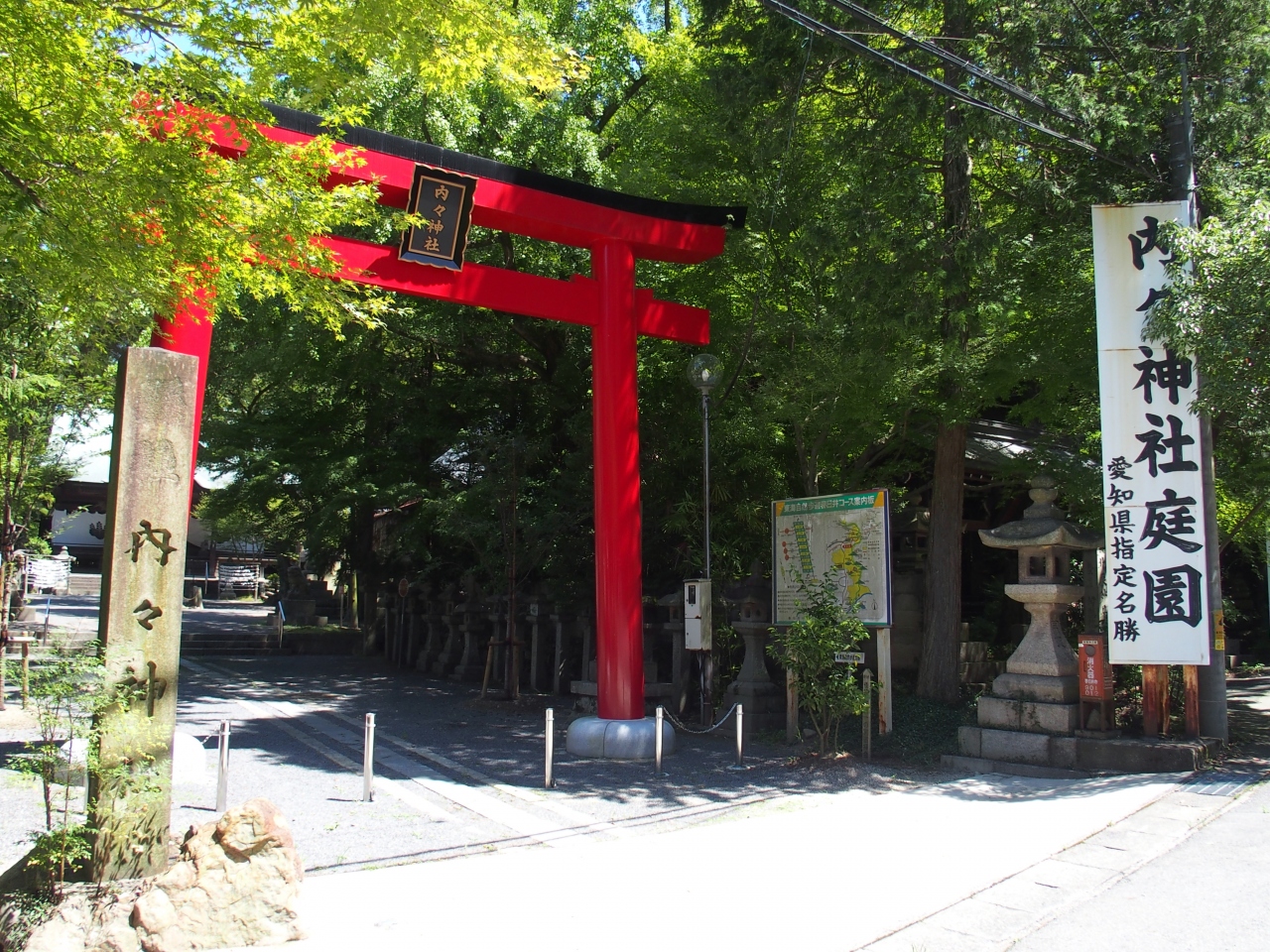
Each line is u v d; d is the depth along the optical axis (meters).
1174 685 12.20
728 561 14.86
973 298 11.47
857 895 5.95
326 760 10.73
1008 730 10.37
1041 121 10.55
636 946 5.08
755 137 12.29
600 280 12.18
